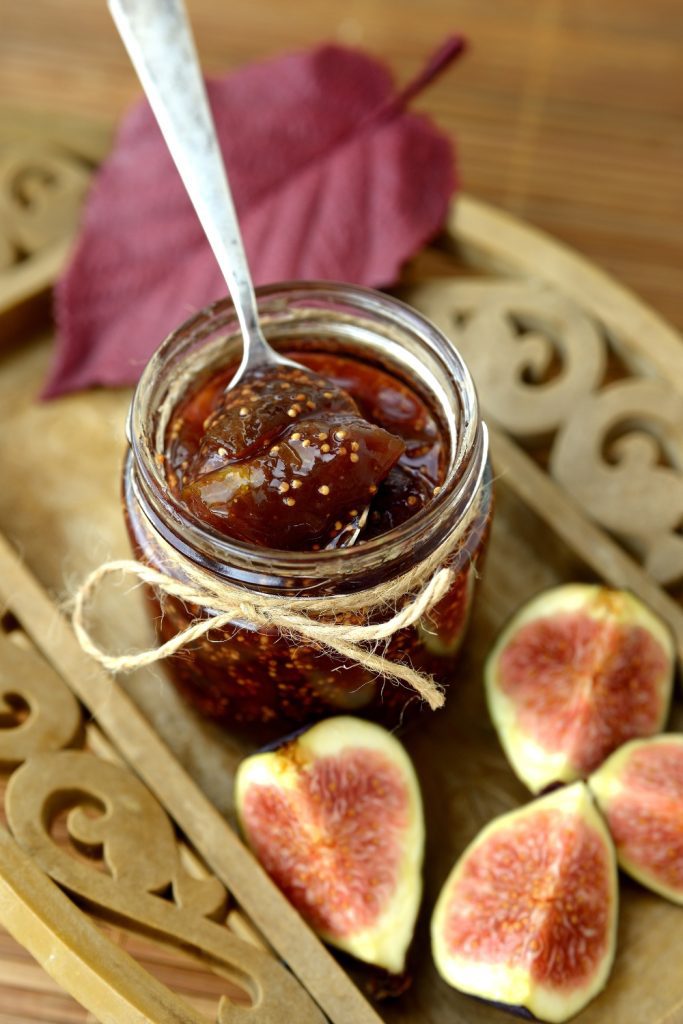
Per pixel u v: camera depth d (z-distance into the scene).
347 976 0.33
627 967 0.34
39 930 0.32
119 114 0.49
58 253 0.42
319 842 0.34
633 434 0.40
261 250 0.42
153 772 0.35
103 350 0.41
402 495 0.33
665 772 0.35
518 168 0.48
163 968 0.37
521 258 0.41
